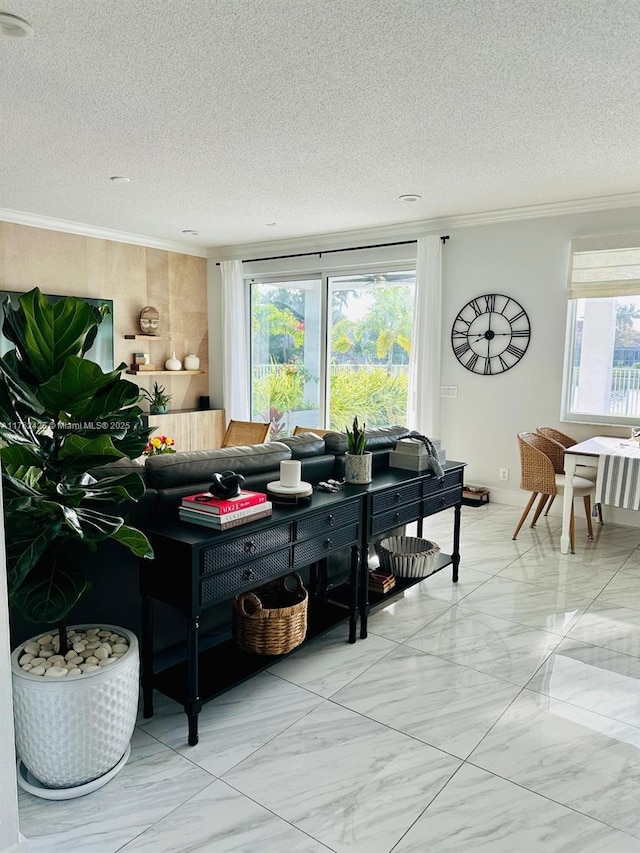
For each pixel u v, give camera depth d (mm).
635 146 3553
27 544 1613
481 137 3420
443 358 5648
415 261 5746
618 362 4855
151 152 3727
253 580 2160
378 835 1658
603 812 1753
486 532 4633
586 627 2994
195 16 2193
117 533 1694
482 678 2498
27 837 1632
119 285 6363
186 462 2359
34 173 4188
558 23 2213
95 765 1798
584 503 4516
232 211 5289
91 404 1838
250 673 2215
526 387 5223
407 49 2422
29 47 2422
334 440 3246
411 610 3195
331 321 6453
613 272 4676
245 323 7176
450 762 1969
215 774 1897
